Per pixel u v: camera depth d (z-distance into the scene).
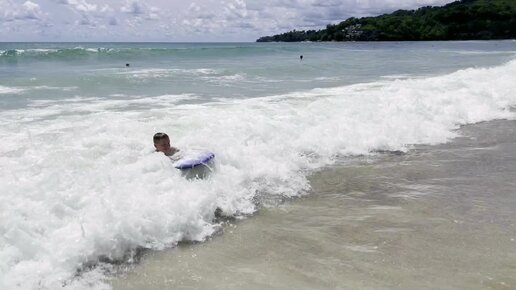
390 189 7.38
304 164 8.41
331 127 10.26
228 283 4.62
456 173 8.17
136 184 6.32
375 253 5.24
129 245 5.22
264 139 9.12
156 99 13.38
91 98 13.48
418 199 6.93
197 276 4.76
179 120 10.00
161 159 7.11
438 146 9.95
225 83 17.75
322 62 30.11
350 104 12.38
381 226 5.98
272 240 5.59
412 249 5.33
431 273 4.78
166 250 5.27
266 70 23.20
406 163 8.77
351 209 6.58
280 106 11.97
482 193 7.16
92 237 5.01
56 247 4.89
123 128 9.25
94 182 6.27
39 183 6.02
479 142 10.28
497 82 16.47
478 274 4.75
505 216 6.25
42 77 17.52
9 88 14.98
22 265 4.63
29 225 5.11
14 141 8.15
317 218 6.26
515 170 8.32
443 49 57.19
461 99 13.89
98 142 8.24
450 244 5.43
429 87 15.38
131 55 32.50
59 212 5.46
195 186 6.54
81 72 21.06
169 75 20.05
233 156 7.79
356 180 7.80
